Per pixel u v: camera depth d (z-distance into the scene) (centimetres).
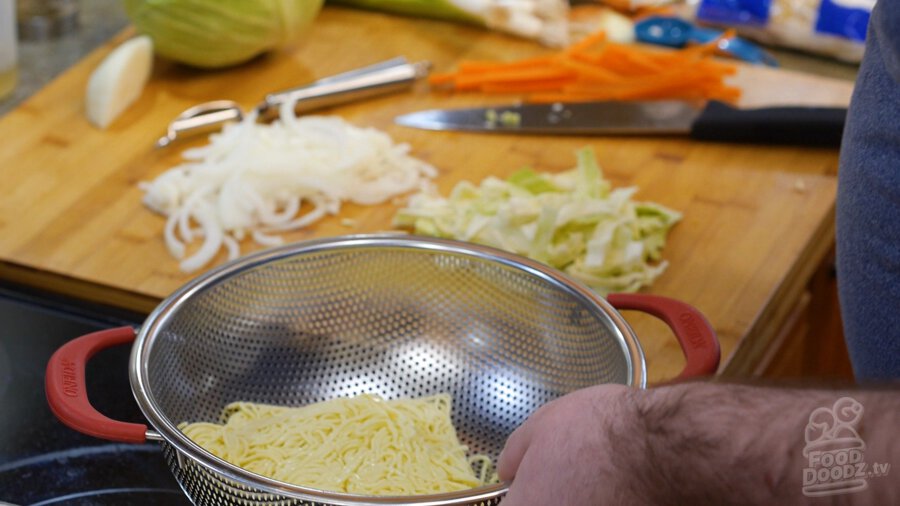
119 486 87
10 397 97
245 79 147
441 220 117
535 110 140
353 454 86
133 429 73
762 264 114
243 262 90
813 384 56
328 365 95
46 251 115
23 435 92
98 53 151
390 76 144
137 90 141
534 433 62
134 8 143
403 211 119
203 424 86
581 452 59
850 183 81
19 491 86
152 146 133
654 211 119
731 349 103
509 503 61
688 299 109
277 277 93
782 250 117
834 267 140
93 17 167
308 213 123
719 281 112
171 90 144
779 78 149
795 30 170
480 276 93
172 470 75
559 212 113
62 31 161
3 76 143
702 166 131
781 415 54
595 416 59
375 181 126
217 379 91
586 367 87
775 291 111
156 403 74
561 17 160
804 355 151
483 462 88
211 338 90
